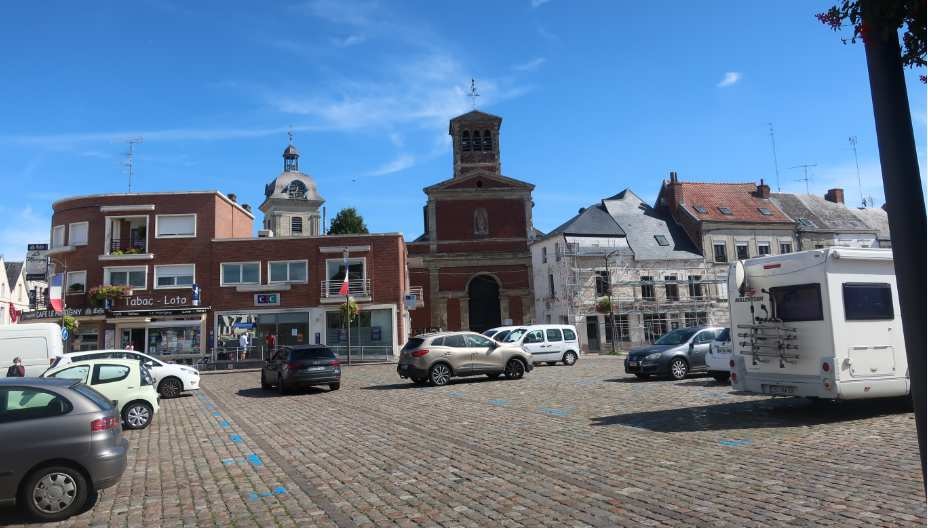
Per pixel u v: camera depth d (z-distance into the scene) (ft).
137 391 42.24
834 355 34.47
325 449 32.22
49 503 21.07
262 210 285.64
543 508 20.45
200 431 40.16
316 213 275.39
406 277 148.05
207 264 124.47
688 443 29.94
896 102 11.96
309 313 124.16
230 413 49.19
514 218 178.91
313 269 125.59
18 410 21.56
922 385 10.95
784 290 37.32
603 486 22.82
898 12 12.66
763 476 23.32
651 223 170.30
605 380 64.13
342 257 126.41
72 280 124.98
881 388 35.24
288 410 49.96
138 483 26.03
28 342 62.18
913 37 14.58
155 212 125.70
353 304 120.67
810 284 35.86
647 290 160.76
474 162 188.03
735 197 175.42
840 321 34.86
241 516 20.88
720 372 58.23
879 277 36.32
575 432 34.09
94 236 125.29
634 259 160.86
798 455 26.63
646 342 158.20
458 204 178.70
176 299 123.24
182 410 52.06
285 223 271.08
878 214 182.50
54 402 21.90
